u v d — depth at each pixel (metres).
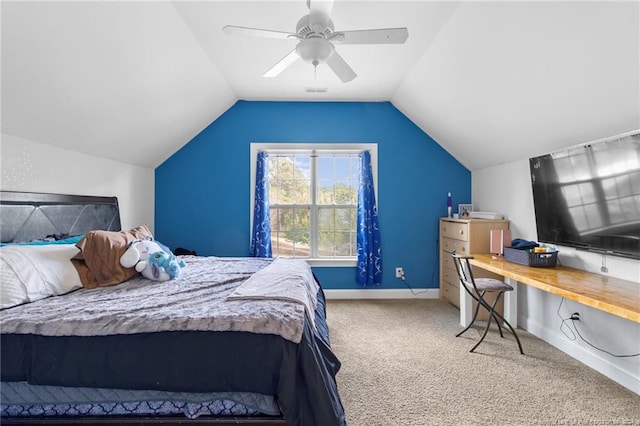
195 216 4.07
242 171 4.09
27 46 1.73
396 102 4.02
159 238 4.04
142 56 2.34
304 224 4.25
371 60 3.00
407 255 4.16
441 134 3.88
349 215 4.24
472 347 2.66
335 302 3.95
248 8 2.21
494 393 1.99
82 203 2.75
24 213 2.18
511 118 2.77
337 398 1.46
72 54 1.95
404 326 3.14
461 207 4.07
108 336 1.37
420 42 2.66
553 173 2.58
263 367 1.34
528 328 3.02
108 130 2.78
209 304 1.62
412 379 2.15
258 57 2.91
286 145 4.11
